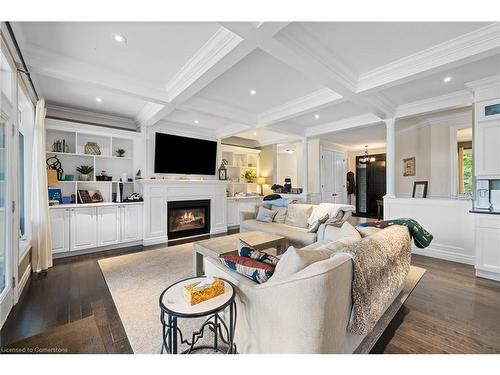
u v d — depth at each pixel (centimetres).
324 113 433
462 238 342
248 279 155
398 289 211
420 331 185
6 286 214
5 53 192
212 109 384
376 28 200
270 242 317
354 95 298
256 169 729
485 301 231
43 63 236
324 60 240
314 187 661
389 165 405
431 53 231
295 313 121
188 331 186
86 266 329
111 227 412
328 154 711
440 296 242
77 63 256
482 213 288
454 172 440
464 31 205
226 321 167
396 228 215
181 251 403
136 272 308
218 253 263
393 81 262
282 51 208
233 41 204
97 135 437
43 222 315
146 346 168
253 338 143
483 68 265
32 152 314
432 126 475
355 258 140
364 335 156
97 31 207
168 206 484
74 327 191
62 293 249
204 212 554
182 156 519
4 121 213
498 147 285
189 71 267
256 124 450
